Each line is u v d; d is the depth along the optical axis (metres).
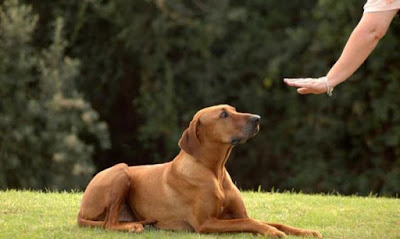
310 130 19.34
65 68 18.16
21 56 17.48
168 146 20.14
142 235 6.95
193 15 20.42
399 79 18.27
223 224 6.99
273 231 6.86
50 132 17.31
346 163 19.20
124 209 7.51
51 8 21.00
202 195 7.02
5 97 17.41
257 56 19.91
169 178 7.23
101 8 20.23
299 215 8.67
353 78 18.53
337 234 7.59
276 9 20.20
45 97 17.62
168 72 20.00
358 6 18.12
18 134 16.86
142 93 20.55
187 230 7.16
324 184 18.97
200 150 7.09
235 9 19.47
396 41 18.11
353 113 18.84
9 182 17.22
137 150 21.78
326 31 18.50
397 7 6.25
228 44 20.47
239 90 20.30
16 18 17.56
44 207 8.72
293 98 19.52
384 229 7.94
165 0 19.98
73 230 7.28
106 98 21.86
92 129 18.14
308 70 19.38
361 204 9.54
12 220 7.86
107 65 21.42
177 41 20.17
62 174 17.31
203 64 20.47
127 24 20.59
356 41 6.31
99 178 7.46
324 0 18.22
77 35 21.34
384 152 18.81
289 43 19.38
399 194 18.16
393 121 18.61
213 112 7.09
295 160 19.84
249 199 9.64
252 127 7.00
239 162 20.50
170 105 19.98
